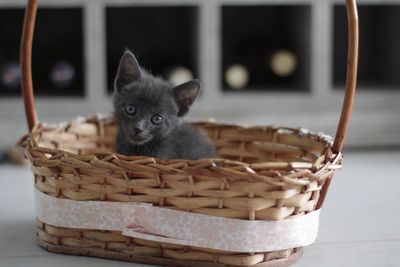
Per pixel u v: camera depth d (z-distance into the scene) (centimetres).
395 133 177
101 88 172
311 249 114
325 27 175
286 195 102
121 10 198
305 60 182
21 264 108
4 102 172
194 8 179
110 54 198
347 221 125
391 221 125
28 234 119
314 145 121
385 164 162
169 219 104
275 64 187
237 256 103
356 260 110
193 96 121
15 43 192
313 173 103
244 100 176
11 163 165
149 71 156
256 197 101
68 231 109
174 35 201
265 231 103
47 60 194
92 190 106
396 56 194
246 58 197
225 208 102
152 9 199
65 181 107
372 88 186
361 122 175
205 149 125
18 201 136
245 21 202
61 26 195
